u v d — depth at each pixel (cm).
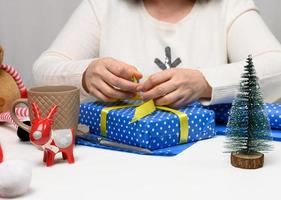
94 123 90
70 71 108
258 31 118
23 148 84
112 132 86
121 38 125
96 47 130
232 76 97
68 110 82
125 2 128
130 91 92
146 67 121
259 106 72
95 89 97
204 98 98
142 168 71
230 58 123
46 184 65
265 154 78
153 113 85
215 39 122
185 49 121
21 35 181
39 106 81
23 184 61
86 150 82
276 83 106
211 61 121
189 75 93
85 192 62
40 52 181
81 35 127
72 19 132
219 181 65
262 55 111
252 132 72
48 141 72
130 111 86
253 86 72
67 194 62
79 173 70
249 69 72
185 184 64
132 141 82
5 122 103
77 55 125
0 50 106
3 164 62
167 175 68
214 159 75
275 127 91
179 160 75
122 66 94
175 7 126
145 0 128
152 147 80
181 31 123
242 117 72
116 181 66
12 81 107
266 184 64
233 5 123
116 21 127
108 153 80
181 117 83
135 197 60
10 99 105
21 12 178
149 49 123
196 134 85
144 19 125
